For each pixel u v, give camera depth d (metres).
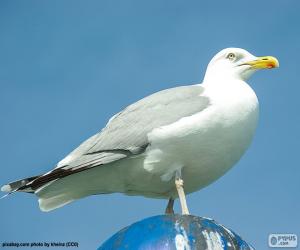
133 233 7.00
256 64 9.88
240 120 8.72
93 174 8.96
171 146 8.59
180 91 9.16
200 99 8.83
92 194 9.40
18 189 8.92
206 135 8.56
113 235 7.20
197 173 8.96
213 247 6.81
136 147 8.71
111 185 9.16
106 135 9.02
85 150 9.05
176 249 6.75
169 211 9.36
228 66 9.94
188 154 8.64
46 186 8.89
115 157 8.77
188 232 6.90
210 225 7.03
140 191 9.32
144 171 8.83
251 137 9.01
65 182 8.99
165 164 8.74
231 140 8.70
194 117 8.56
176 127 8.53
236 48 10.08
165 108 8.89
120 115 9.24
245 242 7.10
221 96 8.81
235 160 9.04
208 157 8.73
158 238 6.85
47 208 9.25
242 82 9.36
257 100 9.16
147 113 8.92
